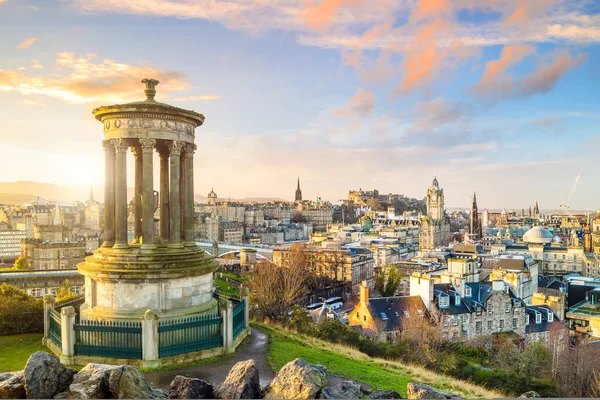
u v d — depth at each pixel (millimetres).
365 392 17125
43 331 32062
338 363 26781
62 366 14969
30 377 14133
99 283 27734
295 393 14234
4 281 68750
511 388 34781
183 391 14883
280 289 78688
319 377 14906
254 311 52688
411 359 36094
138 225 31812
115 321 26203
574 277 143750
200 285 29062
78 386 14445
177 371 23281
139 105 27984
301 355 27172
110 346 24281
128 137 28391
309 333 37562
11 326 31594
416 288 77688
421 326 62031
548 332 79625
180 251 28828
